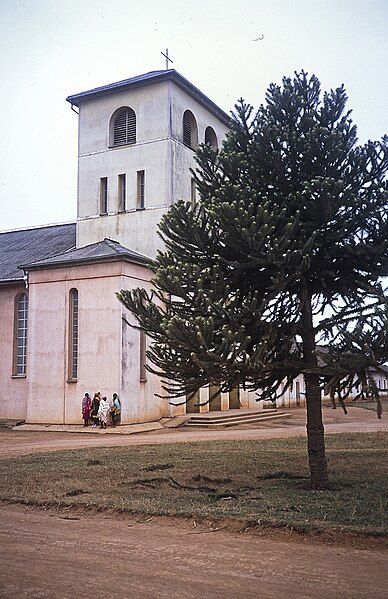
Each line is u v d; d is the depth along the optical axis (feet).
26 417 97.25
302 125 37.99
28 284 99.04
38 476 44.34
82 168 110.73
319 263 37.91
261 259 34.42
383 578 20.86
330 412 138.41
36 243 125.59
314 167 37.93
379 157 37.35
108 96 109.81
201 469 47.52
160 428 91.66
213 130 117.19
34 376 96.58
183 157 107.34
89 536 27.20
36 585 20.40
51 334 96.17
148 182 104.53
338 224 36.78
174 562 22.95
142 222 103.91
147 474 45.11
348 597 18.99
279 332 37.91
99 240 107.34
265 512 29.96
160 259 37.88
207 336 32.48
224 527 28.25
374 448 60.54
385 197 36.24
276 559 23.22
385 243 35.42
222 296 35.45
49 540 26.55
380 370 34.30
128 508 31.68
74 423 91.97
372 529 26.05
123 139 109.29
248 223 33.83
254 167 38.45
